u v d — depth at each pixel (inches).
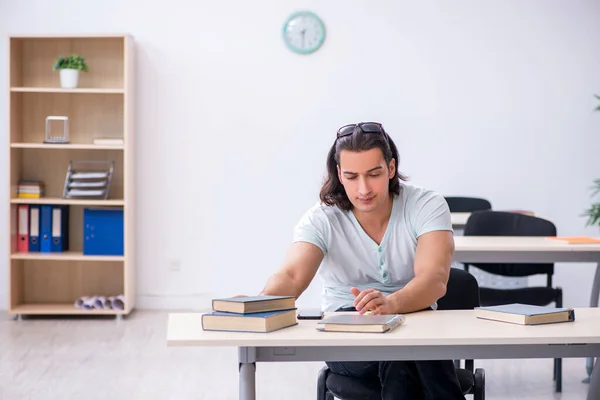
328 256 96.6
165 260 237.1
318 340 74.5
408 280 97.4
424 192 96.4
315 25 234.1
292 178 237.3
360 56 235.5
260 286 239.1
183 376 165.3
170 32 233.8
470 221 175.0
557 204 238.8
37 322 219.3
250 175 237.0
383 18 235.0
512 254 149.6
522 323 82.2
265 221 237.9
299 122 236.2
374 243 95.0
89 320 222.4
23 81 230.7
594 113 237.8
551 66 236.8
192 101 235.0
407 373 83.6
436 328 80.0
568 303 240.4
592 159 238.5
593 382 89.5
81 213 234.5
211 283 238.4
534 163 238.2
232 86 235.3
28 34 218.7
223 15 233.9
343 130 90.5
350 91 236.1
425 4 234.8
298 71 235.5
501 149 237.9
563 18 235.9
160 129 235.0
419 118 237.1
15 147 223.1
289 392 155.4
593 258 151.3
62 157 232.5
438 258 91.7
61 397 149.1
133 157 233.0
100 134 232.2
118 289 236.1
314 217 96.1
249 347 76.4
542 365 178.4
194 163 236.2
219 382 161.0
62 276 235.5
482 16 235.5
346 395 93.7
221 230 237.8
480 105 237.0
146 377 164.1
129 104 225.0
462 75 236.5
